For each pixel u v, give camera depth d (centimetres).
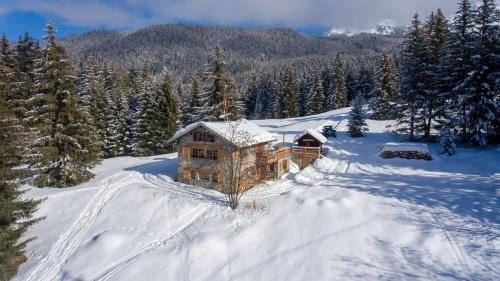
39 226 2689
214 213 2580
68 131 3403
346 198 2470
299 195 2639
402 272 1748
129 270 2028
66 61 3294
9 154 2198
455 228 2019
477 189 2552
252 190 3061
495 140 3841
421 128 4594
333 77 8969
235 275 1911
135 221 2583
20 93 3894
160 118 5303
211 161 3184
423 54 4412
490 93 3750
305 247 2047
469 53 3884
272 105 9375
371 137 5028
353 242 2023
